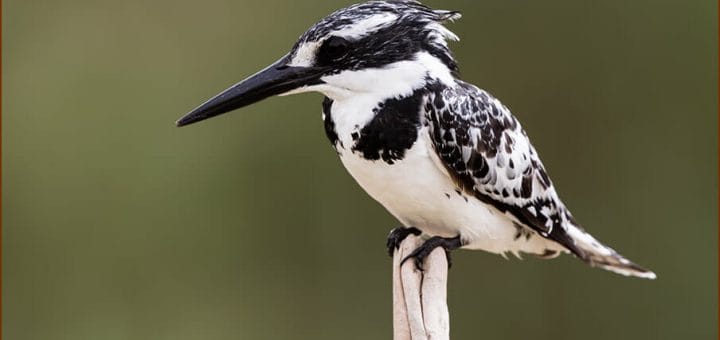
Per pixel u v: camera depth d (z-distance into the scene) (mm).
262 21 14117
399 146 7559
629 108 13016
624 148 13023
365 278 13547
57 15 14734
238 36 14188
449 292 13156
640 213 13133
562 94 12977
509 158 7934
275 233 13742
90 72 14508
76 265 14258
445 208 7797
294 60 7660
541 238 8461
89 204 14297
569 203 13086
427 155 7613
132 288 14133
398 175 7648
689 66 13016
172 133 14141
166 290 14062
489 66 12945
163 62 14383
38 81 14594
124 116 14359
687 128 13062
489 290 13133
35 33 14773
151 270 14094
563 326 13125
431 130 7570
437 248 7402
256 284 13859
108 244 14211
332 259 13633
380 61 7527
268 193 13727
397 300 7316
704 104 13023
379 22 7535
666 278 13195
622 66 12992
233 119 13820
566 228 8508
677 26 12992
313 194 13609
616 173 13062
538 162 8234
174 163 14062
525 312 13109
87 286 14227
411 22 7605
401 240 8102
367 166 7672
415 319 7227
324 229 13594
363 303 13570
